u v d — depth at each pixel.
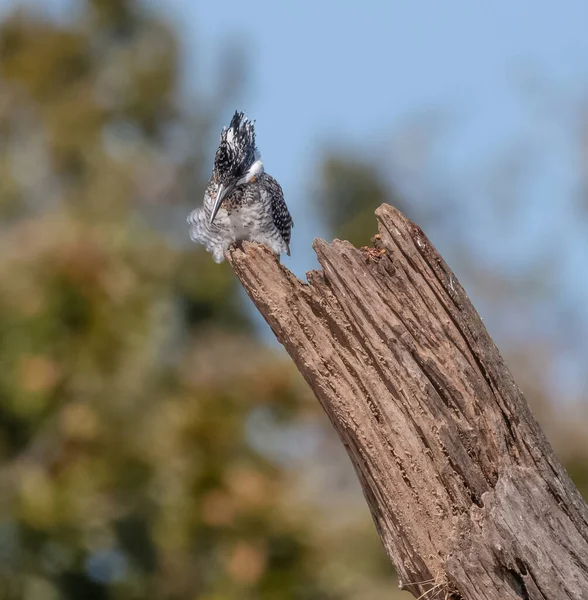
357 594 12.51
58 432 11.62
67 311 12.02
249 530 11.73
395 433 6.77
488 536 6.42
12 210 16.20
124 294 12.41
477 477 6.62
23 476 11.38
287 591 11.53
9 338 11.70
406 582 6.83
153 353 12.46
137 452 11.70
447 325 6.80
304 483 12.73
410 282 6.86
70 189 17.64
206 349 14.20
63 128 17.75
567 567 6.35
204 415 12.21
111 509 11.59
